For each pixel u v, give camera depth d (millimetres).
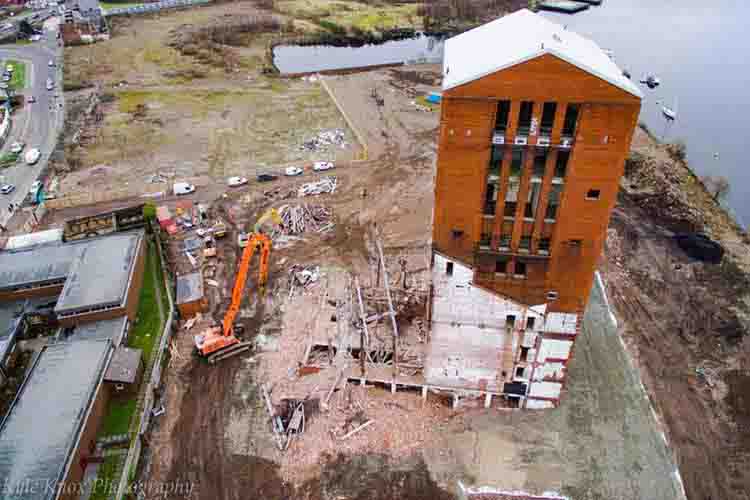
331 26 168750
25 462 42438
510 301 43094
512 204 40219
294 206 79750
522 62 33156
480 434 47625
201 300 61594
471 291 43031
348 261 69750
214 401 51938
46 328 60094
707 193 86875
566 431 47375
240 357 56500
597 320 57938
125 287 60156
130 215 75750
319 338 56562
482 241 41031
